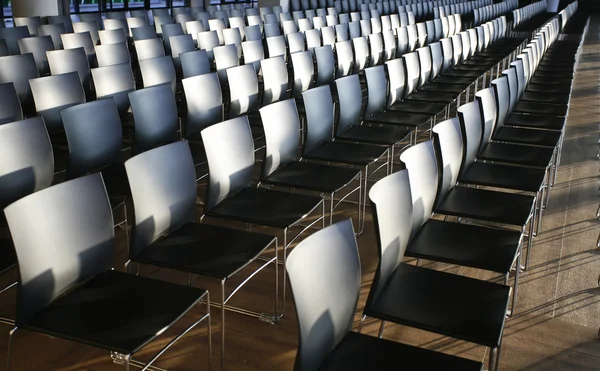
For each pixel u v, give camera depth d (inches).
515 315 133.0
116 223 165.2
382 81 216.8
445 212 133.3
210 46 283.0
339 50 263.7
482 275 150.4
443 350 120.1
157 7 564.1
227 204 134.3
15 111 157.3
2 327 121.4
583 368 116.0
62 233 93.7
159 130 165.0
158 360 113.3
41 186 133.3
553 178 221.0
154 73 207.0
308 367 77.8
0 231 113.5
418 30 359.6
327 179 151.7
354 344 86.7
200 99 181.3
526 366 115.8
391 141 184.4
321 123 173.3
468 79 286.4
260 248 115.0
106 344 85.1
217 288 139.2
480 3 658.2
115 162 152.2
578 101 359.3
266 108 147.9
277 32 323.9
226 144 132.2
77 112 138.3
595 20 904.9
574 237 173.2
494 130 194.7
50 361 112.2
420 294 99.0
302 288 74.9
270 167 151.3
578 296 141.5
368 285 144.3
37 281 89.5
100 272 102.9
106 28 310.7
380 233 93.7
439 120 300.5
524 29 514.9
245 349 118.0
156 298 96.6
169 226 118.0
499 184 150.5
